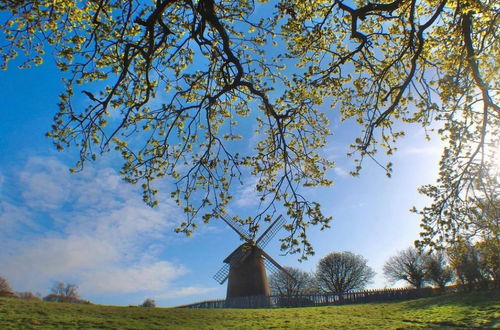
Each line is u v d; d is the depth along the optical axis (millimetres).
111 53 12797
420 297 49656
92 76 12062
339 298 53844
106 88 12320
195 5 11797
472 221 12867
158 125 13016
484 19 12172
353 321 30359
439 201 13062
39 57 12969
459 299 36344
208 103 12516
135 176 12016
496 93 13531
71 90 11047
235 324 28141
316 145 15039
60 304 30609
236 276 54062
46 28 12758
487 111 11969
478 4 11570
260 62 14945
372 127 11922
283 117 12188
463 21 12102
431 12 14805
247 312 34969
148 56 10930
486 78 13484
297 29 14250
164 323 26594
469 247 13367
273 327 27141
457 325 26531
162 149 12086
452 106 13023
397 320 30812
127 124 12188
